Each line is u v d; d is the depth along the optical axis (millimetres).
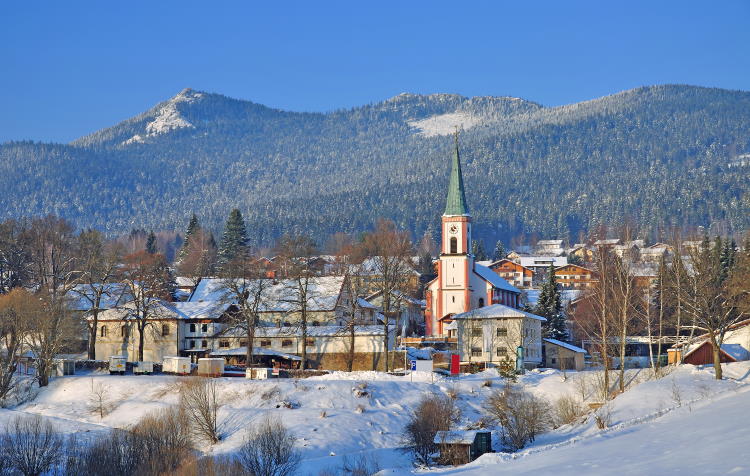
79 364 140000
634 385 110188
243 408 110188
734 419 79438
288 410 109938
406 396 115438
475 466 78438
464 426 101562
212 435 100625
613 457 70750
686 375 109938
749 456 63250
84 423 111812
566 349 151750
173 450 90000
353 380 119938
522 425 95125
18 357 126000
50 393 123625
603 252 165750
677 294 123500
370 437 102625
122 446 91375
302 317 142000
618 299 135750
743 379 107625
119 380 124188
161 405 113625
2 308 128000
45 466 88312
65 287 147250
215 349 151250
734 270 124312
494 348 144250
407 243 194125
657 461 66375
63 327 131125
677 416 87250
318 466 92312
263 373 125875
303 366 137375
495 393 109000
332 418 106562
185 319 152375
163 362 136000
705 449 68188
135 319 151625
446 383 120188
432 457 93500
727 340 137250
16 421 100750
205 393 106125
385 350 136250
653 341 145250
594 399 108750
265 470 85562
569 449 77812
